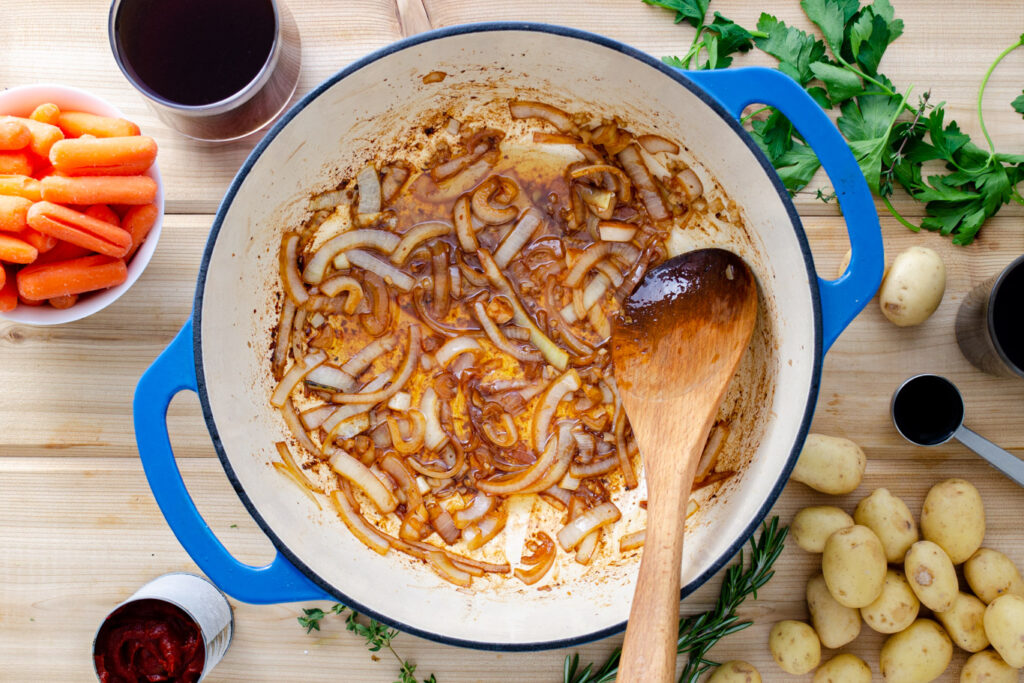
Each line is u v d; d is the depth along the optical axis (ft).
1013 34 1.92
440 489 1.88
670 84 1.65
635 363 1.74
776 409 1.73
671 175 1.83
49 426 1.89
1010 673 1.85
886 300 1.87
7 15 1.88
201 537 1.63
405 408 1.88
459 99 1.81
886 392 1.92
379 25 1.90
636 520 1.87
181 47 1.77
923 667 1.85
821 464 1.84
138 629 1.80
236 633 1.91
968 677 1.87
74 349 1.89
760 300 1.78
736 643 1.92
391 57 1.67
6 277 1.73
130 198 1.73
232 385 1.76
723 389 1.68
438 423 1.88
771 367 1.76
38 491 1.90
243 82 1.77
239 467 1.74
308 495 1.83
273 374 1.86
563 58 1.70
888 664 1.87
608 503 1.88
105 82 1.89
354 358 1.88
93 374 1.89
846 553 1.79
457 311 1.90
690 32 1.91
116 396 1.89
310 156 1.75
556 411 1.89
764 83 1.64
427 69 1.73
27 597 1.90
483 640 1.74
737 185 1.73
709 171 1.77
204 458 1.90
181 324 1.89
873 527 1.86
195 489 1.89
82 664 1.91
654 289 1.76
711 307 1.72
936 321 1.93
